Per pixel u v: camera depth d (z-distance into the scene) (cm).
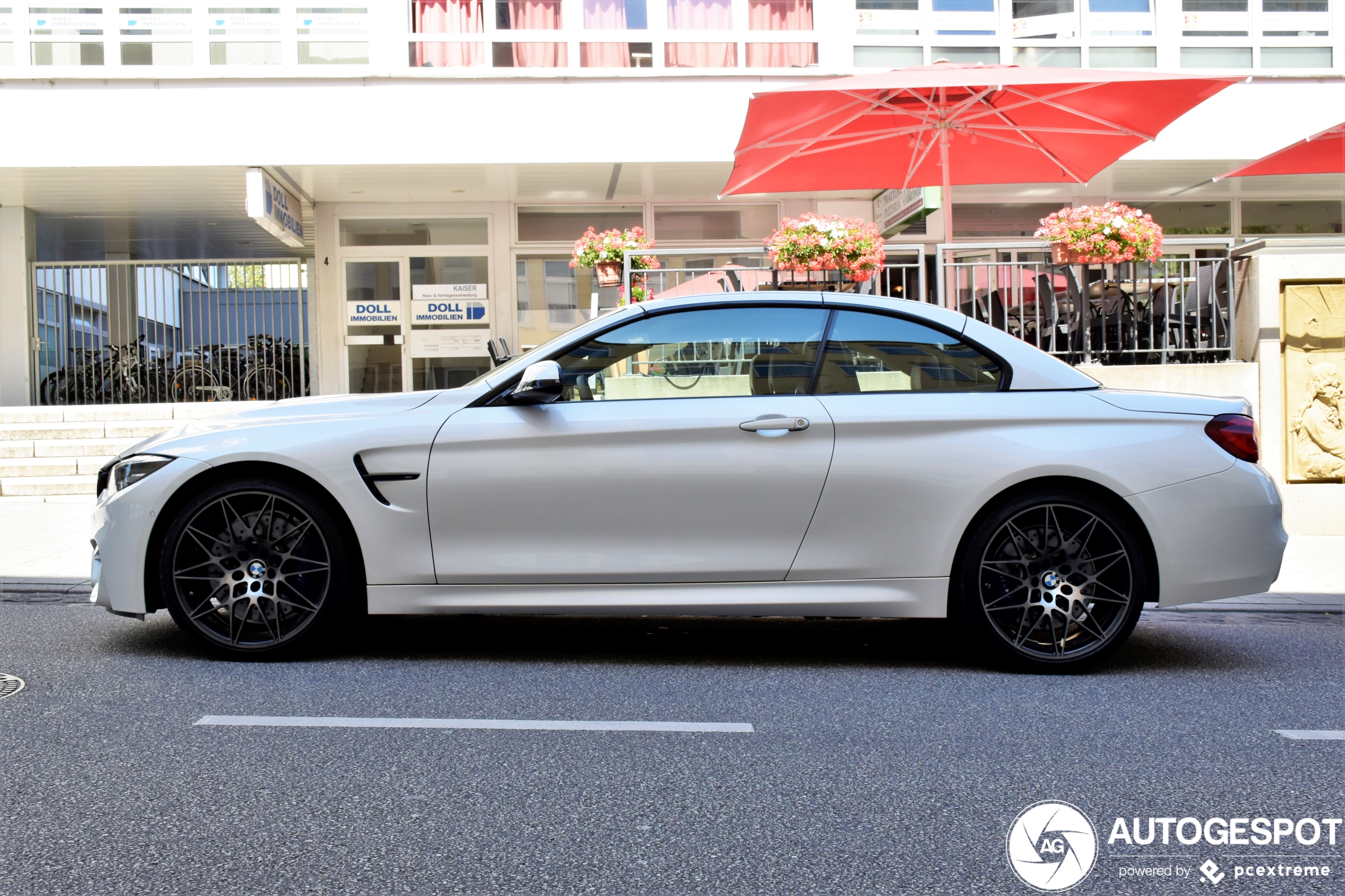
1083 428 435
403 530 433
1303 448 821
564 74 1138
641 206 1326
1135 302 806
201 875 245
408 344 1331
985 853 262
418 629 526
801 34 1271
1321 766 328
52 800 289
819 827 277
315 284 1330
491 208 1321
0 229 1288
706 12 1266
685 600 433
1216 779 316
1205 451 437
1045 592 437
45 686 404
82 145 1105
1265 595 628
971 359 449
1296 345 818
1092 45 1283
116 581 440
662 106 1148
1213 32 1284
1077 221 779
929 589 435
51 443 1091
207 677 419
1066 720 375
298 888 238
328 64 1224
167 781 304
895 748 342
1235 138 1174
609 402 441
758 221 1320
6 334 1295
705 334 450
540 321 1335
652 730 359
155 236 1466
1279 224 1353
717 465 430
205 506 436
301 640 440
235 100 1114
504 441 433
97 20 1206
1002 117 836
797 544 433
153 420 1148
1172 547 431
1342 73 1178
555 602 436
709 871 250
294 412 451
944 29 1277
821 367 446
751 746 342
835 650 488
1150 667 460
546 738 348
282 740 342
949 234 825
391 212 1320
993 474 428
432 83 1130
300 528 439
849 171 926
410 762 323
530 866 252
